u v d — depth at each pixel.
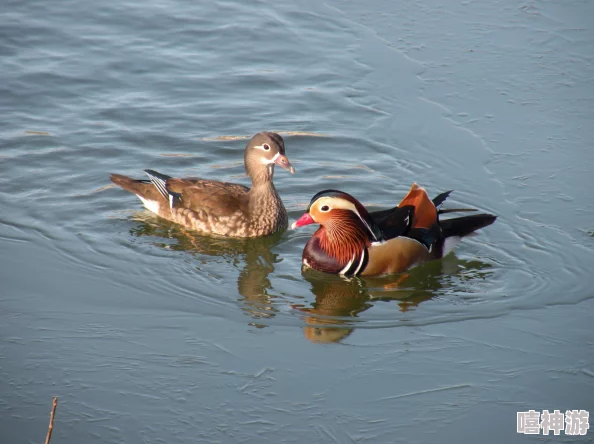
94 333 12.33
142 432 10.38
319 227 15.21
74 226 15.60
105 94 20.50
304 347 12.16
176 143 18.55
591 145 18.66
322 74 21.72
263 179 15.69
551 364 11.88
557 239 15.40
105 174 17.34
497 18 24.75
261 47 23.08
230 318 12.90
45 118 19.27
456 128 19.33
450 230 15.20
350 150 18.41
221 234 15.77
